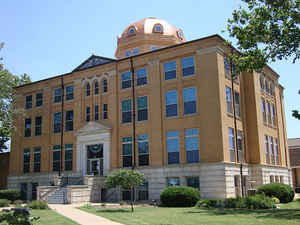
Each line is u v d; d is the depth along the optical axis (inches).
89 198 1141.1
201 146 1083.9
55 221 605.3
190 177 1094.4
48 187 1135.0
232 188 1061.1
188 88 1144.2
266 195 1047.6
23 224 259.1
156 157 1156.5
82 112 1362.0
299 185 1973.4
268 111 1422.2
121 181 816.3
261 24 729.6
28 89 1555.1
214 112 1075.3
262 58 743.1
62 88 1441.9
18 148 1534.2
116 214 719.1
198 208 856.9
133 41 1651.1
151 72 1222.3
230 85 1175.6
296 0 708.0
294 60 730.2
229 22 768.3
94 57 1385.3
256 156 1242.6
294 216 640.4
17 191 1302.9
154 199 1131.3
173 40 1659.7
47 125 1461.6
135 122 1225.4
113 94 1291.8
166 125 1160.8
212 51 1107.3
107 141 1262.3
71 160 1360.7
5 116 1397.6
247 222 562.3
